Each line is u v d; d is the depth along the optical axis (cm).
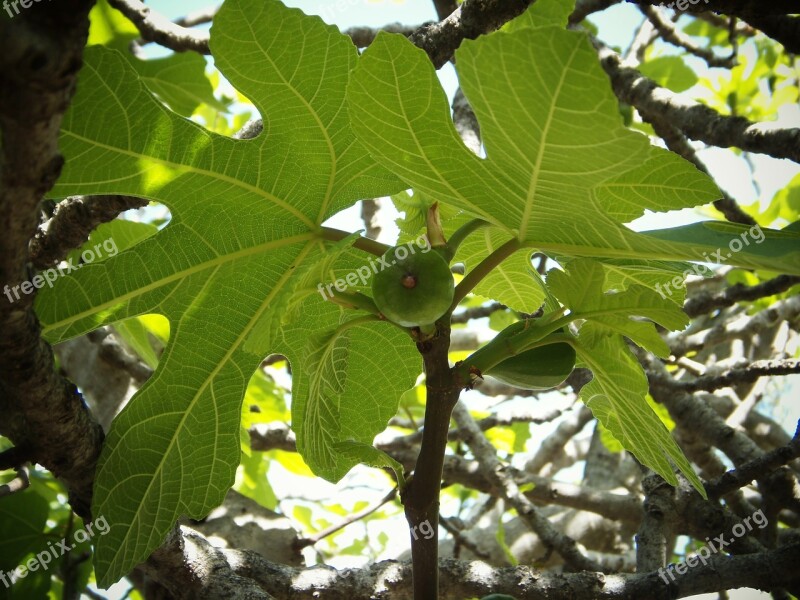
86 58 24
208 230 29
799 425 44
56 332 29
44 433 26
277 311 23
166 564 33
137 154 26
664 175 29
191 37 51
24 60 16
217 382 31
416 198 29
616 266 31
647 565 44
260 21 25
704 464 58
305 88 27
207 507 30
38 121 17
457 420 58
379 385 33
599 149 20
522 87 19
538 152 21
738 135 44
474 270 26
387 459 25
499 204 25
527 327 27
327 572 40
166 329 53
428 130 24
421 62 22
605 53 55
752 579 38
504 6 34
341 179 29
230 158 28
